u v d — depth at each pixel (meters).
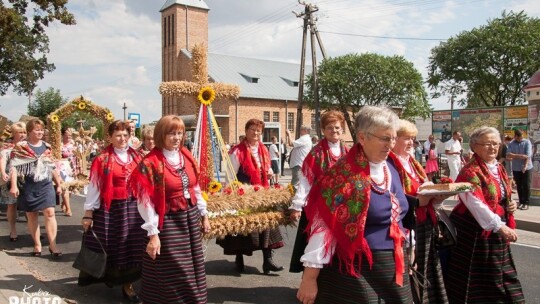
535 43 29.11
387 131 2.44
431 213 3.44
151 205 3.63
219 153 5.58
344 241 2.40
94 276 4.64
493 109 14.73
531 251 6.97
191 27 52.47
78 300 4.84
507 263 3.69
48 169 6.44
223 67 49.53
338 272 2.46
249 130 5.80
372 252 2.45
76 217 9.95
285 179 19.73
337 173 2.49
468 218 3.69
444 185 3.14
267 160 5.95
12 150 6.30
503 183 3.79
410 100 33.50
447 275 3.79
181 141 3.88
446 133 17.72
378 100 33.25
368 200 2.41
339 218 2.41
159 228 3.66
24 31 20.27
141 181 3.62
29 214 6.54
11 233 7.61
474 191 3.58
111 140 4.96
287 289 5.20
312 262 2.45
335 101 34.25
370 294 2.41
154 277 3.71
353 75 32.56
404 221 2.73
